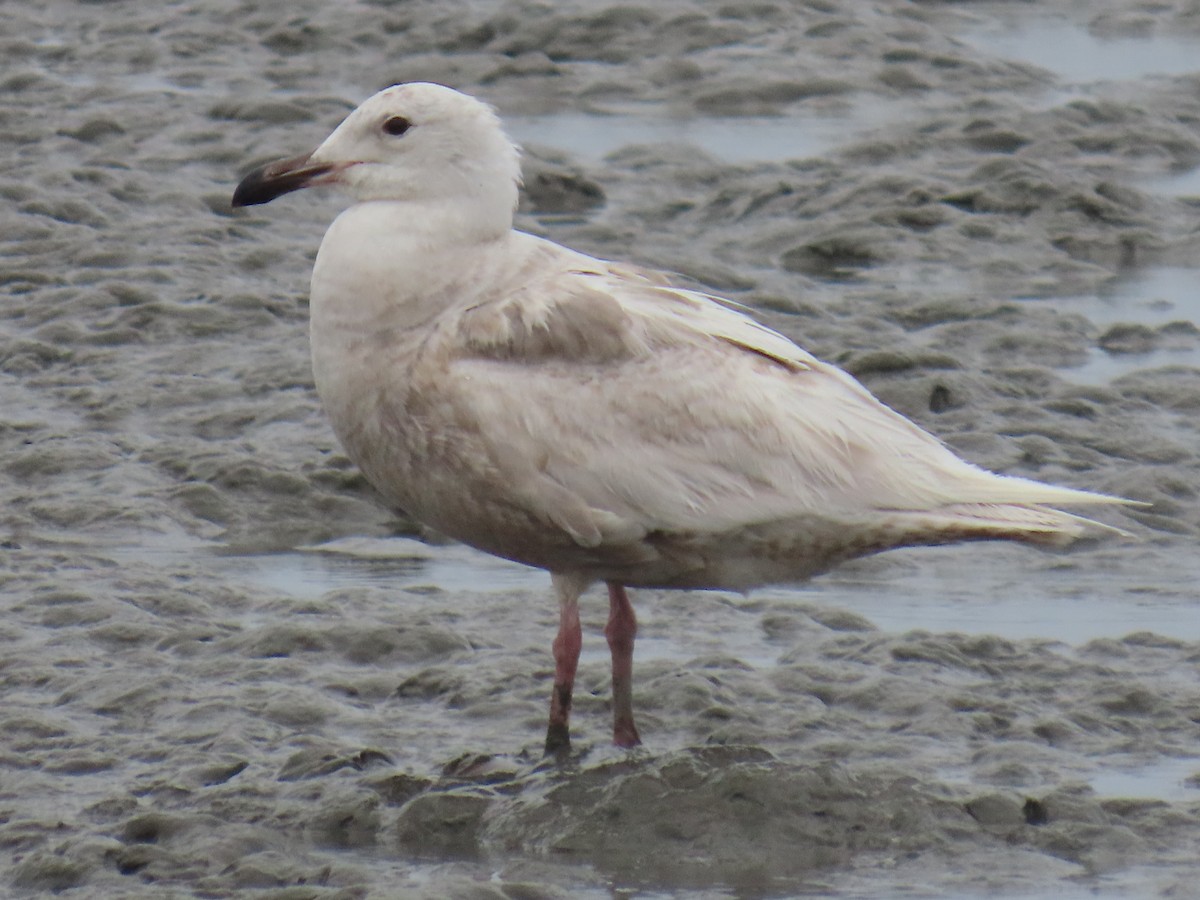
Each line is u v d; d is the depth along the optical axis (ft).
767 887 31.42
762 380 36.37
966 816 33.42
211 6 93.66
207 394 55.42
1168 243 68.49
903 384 55.36
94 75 86.48
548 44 89.30
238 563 46.73
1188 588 45.42
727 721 37.86
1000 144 77.36
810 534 36.27
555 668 38.27
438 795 33.99
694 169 74.69
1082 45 91.97
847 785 33.76
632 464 35.70
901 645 41.01
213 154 76.33
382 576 46.01
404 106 37.17
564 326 35.99
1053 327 60.54
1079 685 39.68
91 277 63.46
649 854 32.35
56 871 31.68
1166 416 54.80
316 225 70.18
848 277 65.92
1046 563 46.83
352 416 36.76
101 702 38.55
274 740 37.19
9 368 57.21
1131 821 33.68
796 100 84.28
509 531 36.58
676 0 92.43
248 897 30.76
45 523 48.21
